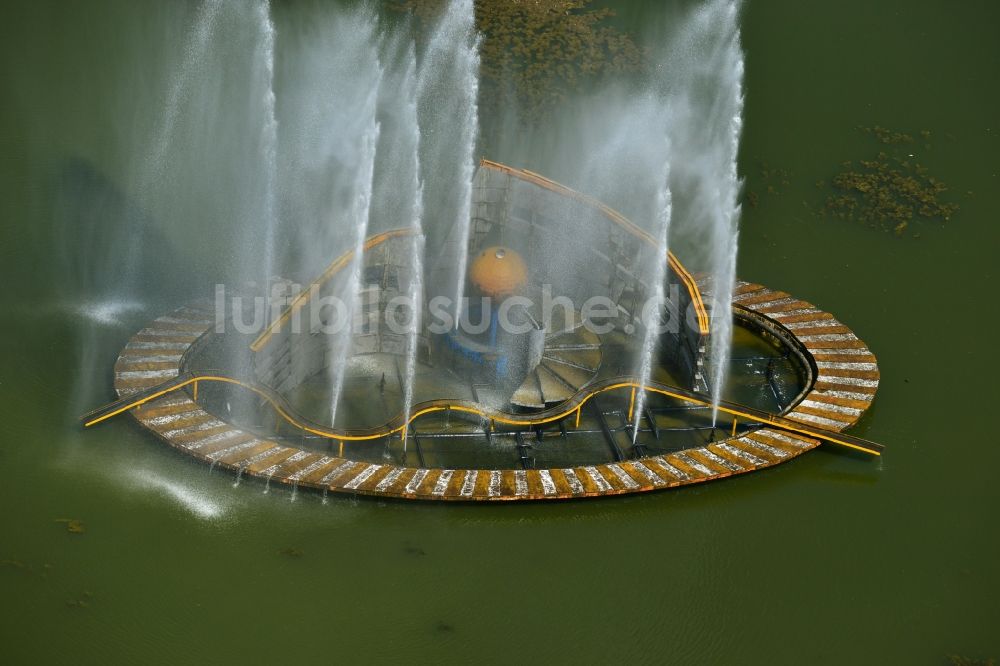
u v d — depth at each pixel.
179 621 45.72
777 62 81.81
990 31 85.50
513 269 56.31
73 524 49.00
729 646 46.56
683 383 58.34
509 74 79.44
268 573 47.66
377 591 47.28
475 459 54.31
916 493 53.75
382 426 53.75
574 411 55.75
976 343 62.50
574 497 51.12
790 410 56.69
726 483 53.03
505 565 48.75
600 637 46.44
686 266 66.00
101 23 80.81
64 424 53.47
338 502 50.50
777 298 63.97
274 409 55.41
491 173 61.47
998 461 55.72
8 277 61.41
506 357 56.91
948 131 76.81
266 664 44.53
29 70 76.06
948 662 46.56
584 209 60.81
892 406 58.34
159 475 51.25
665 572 49.12
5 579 46.66
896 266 67.12
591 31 83.50
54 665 43.84
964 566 50.53
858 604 48.59
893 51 83.12
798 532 51.44
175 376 55.59
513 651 45.69
